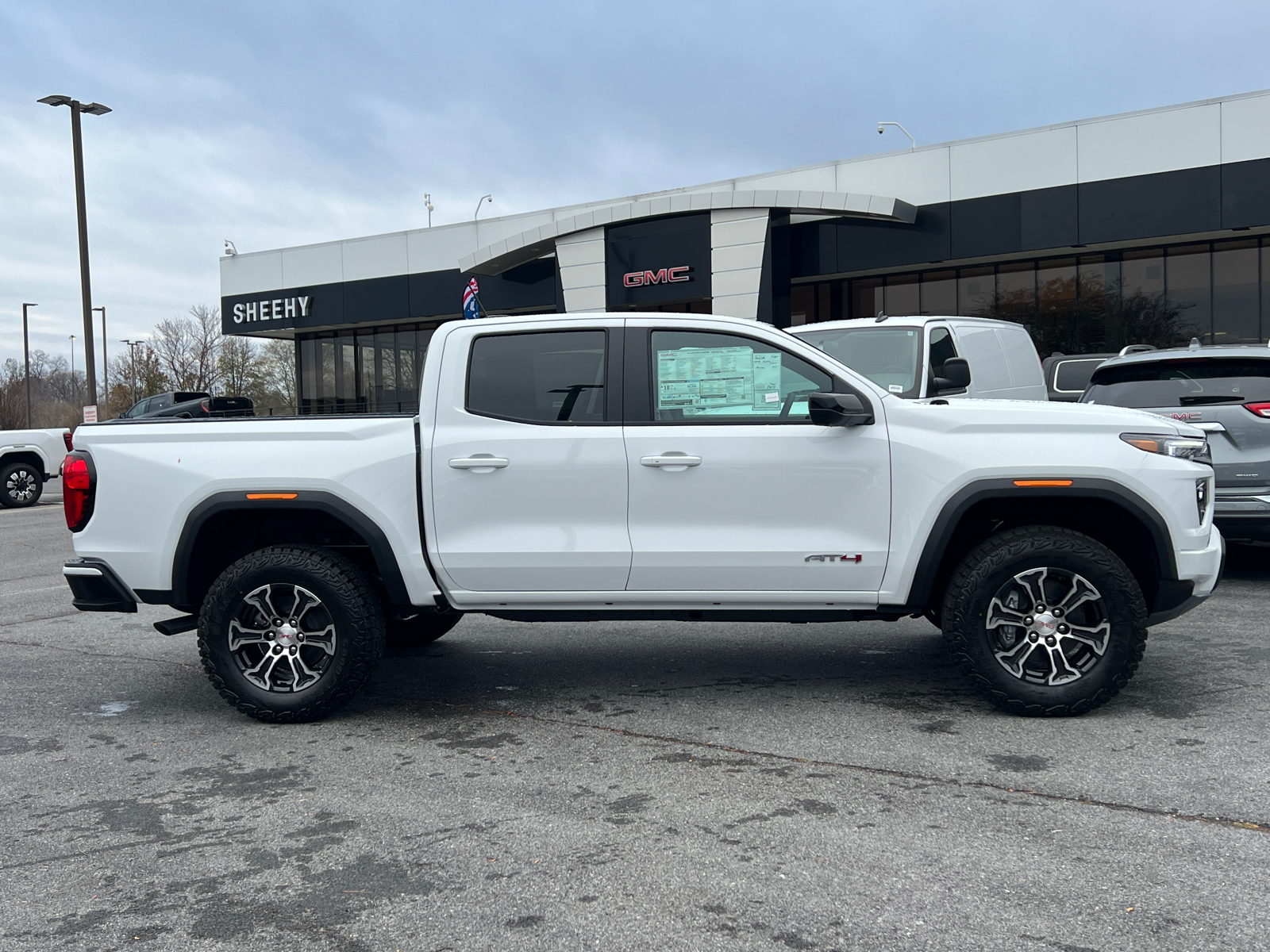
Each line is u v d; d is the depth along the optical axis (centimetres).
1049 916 263
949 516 433
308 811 353
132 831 338
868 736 420
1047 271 2097
